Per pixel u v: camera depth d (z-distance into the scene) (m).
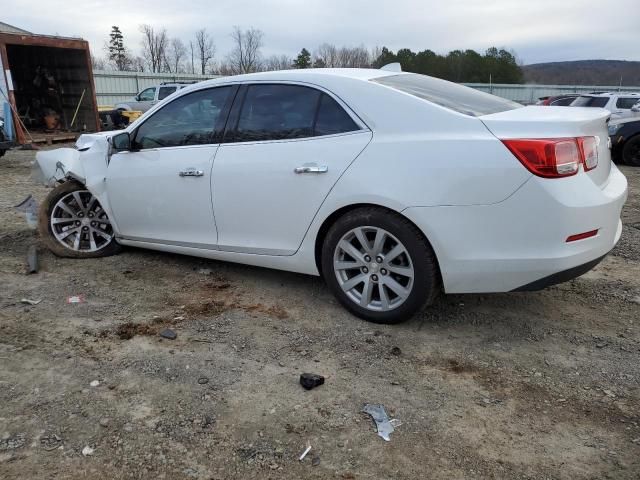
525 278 3.08
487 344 3.35
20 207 5.51
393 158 3.24
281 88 3.78
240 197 3.89
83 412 2.65
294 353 3.24
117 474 2.25
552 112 3.35
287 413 2.66
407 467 2.31
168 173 4.24
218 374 3.00
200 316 3.75
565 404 2.74
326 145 3.50
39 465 2.29
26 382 2.90
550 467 2.31
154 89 21.44
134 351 3.25
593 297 4.05
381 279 3.47
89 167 4.75
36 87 17.73
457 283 3.23
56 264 4.80
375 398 2.79
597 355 3.21
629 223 6.34
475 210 3.06
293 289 4.21
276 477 2.24
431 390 2.86
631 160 11.91
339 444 2.45
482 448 2.42
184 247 4.41
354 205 3.43
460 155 3.07
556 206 2.93
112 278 4.46
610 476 2.25
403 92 3.39
